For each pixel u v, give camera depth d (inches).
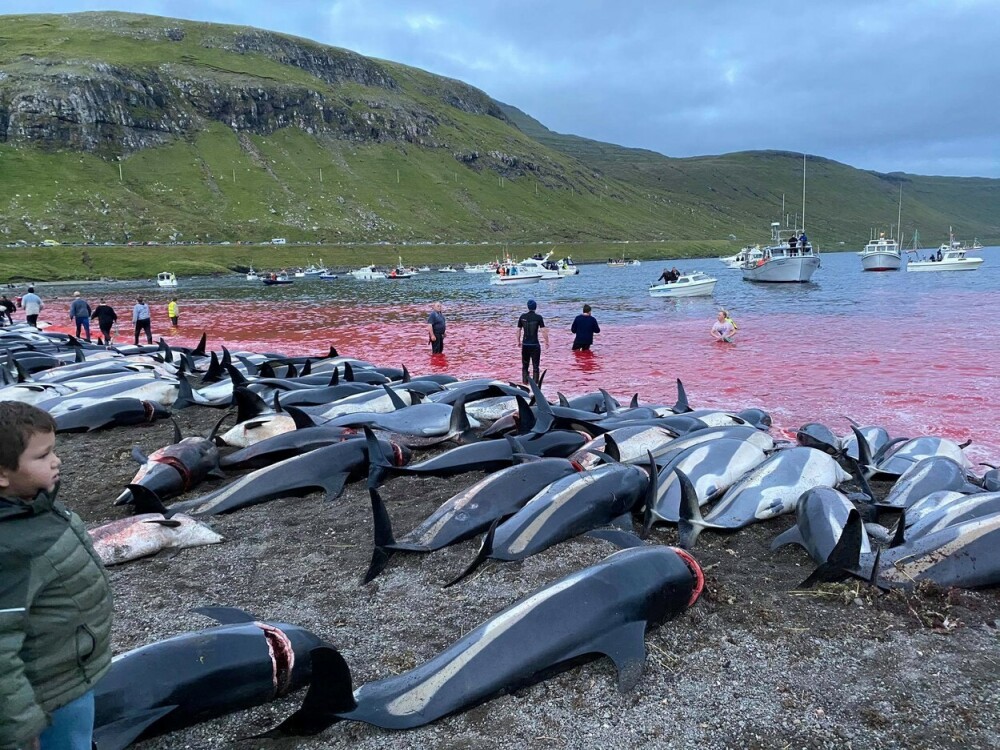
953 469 366.9
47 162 6663.4
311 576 273.7
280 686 195.2
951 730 182.2
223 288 3287.4
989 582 254.7
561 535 294.8
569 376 785.6
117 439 500.4
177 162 7613.2
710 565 281.1
